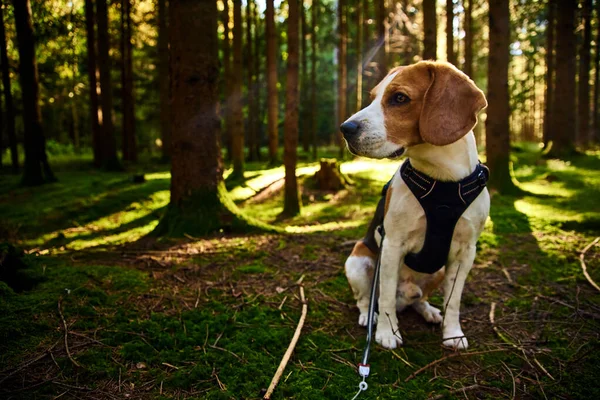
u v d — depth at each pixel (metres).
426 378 0.77
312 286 1.11
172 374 0.73
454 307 0.87
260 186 3.01
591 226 1.64
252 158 5.10
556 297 1.07
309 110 6.02
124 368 0.74
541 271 1.22
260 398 0.69
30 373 0.71
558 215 1.80
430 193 0.78
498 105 2.38
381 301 0.87
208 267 1.21
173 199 1.61
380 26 4.14
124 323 0.87
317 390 0.71
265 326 0.89
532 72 6.27
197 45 1.54
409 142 0.76
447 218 0.79
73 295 0.95
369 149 0.75
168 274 1.14
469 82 0.73
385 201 0.88
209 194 1.60
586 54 4.72
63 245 1.71
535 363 0.80
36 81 3.04
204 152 1.58
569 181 2.68
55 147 6.58
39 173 3.05
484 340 0.89
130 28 4.88
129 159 4.98
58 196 2.63
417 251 0.84
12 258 1.07
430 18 2.77
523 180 2.82
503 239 1.51
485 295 1.09
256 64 5.16
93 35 4.27
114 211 2.42
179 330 0.86
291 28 2.13
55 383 0.69
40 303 0.90
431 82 0.74
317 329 0.91
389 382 0.75
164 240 1.48
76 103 7.47
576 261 1.29
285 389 0.71
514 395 0.72
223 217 1.59
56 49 4.72
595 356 0.81
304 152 5.79
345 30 4.89
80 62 5.31
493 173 2.40
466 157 0.78
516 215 1.81
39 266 1.12
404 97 0.75
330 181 2.83
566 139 3.90
